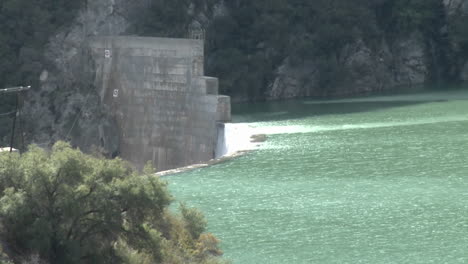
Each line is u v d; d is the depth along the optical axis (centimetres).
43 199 18925
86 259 19112
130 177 19350
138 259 19312
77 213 18762
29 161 19175
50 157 19838
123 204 19112
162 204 19462
